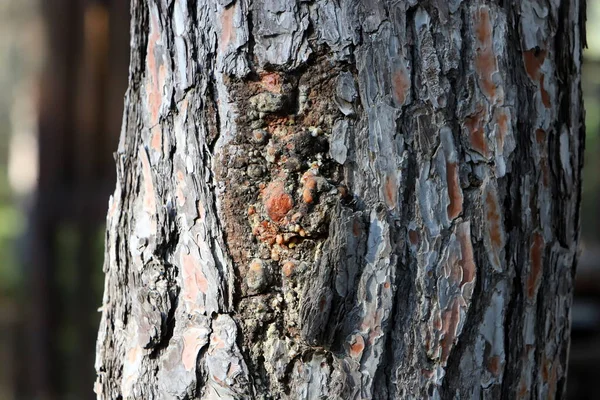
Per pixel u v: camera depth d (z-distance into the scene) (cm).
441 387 153
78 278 489
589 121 769
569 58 161
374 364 152
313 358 154
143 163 159
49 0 468
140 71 160
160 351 157
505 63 154
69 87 476
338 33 151
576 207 164
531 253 157
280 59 152
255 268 154
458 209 153
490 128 153
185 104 155
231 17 153
